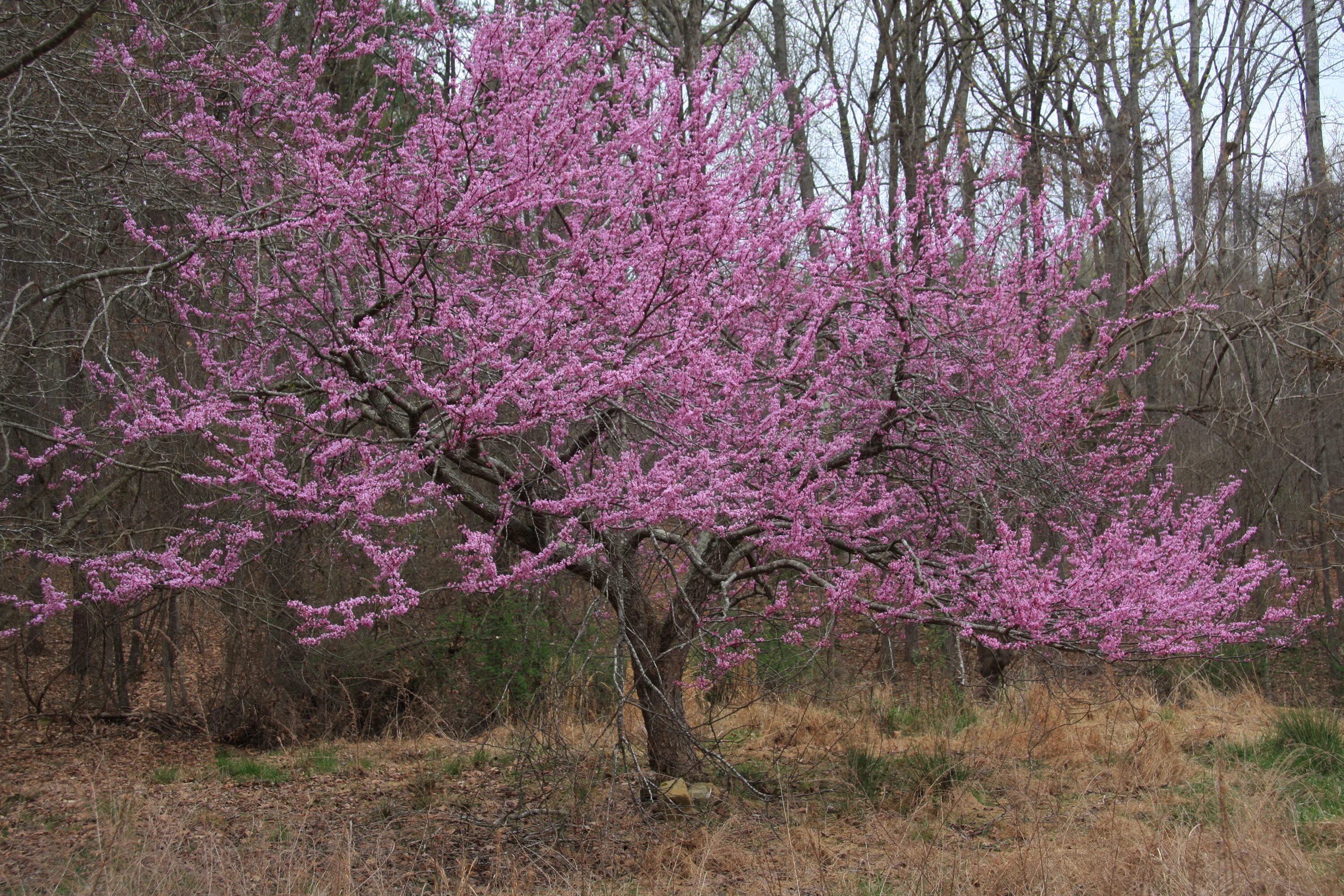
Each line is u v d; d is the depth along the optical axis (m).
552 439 4.87
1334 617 11.40
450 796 6.65
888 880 4.78
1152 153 14.05
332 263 5.30
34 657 10.95
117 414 6.03
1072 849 5.02
